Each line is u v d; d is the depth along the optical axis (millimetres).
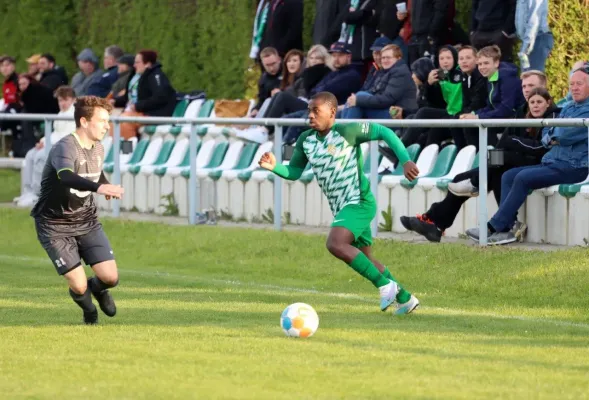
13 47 63969
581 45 38750
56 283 28797
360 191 22906
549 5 38250
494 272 27781
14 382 16703
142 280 29609
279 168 23438
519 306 25125
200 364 17953
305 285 29297
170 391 16062
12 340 20172
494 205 31828
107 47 56188
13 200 45656
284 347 19453
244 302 25375
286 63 41344
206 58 53000
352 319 22781
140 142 44594
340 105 39000
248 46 50438
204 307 24484
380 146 35188
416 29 38969
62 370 17516
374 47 37969
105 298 22391
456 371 17500
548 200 30281
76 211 21797
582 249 27844
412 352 19078
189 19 53812
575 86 30031
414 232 33906
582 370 17641
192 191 37812
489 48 33250
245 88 50938
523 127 30656
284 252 32719
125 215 41656
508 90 32812
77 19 62031
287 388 16266
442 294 27219
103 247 22109
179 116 45531
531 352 19172
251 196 38594
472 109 34438
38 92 50719
